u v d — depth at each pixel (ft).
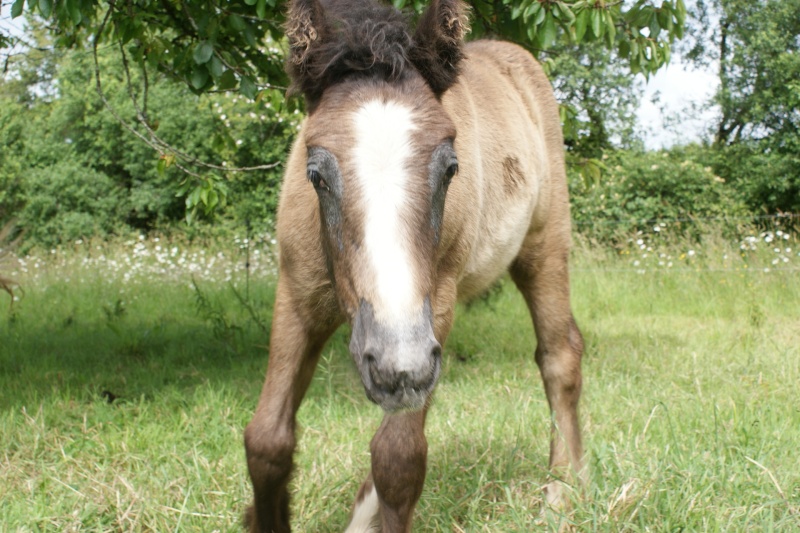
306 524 10.28
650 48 15.92
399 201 6.69
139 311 28.25
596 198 47.44
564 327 12.91
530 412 14.66
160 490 10.77
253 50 17.37
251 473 8.61
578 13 13.88
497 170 10.74
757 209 56.80
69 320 24.76
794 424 13.37
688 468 10.51
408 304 6.47
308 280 8.59
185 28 16.67
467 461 12.04
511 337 23.31
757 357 19.15
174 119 55.83
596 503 9.37
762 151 58.85
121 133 59.16
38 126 61.36
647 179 49.21
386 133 6.91
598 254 35.22
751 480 10.32
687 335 23.48
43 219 58.44
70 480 11.09
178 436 13.08
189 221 15.76
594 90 57.82
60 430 13.41
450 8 8.23
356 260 6.70
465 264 9.62
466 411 15.15
